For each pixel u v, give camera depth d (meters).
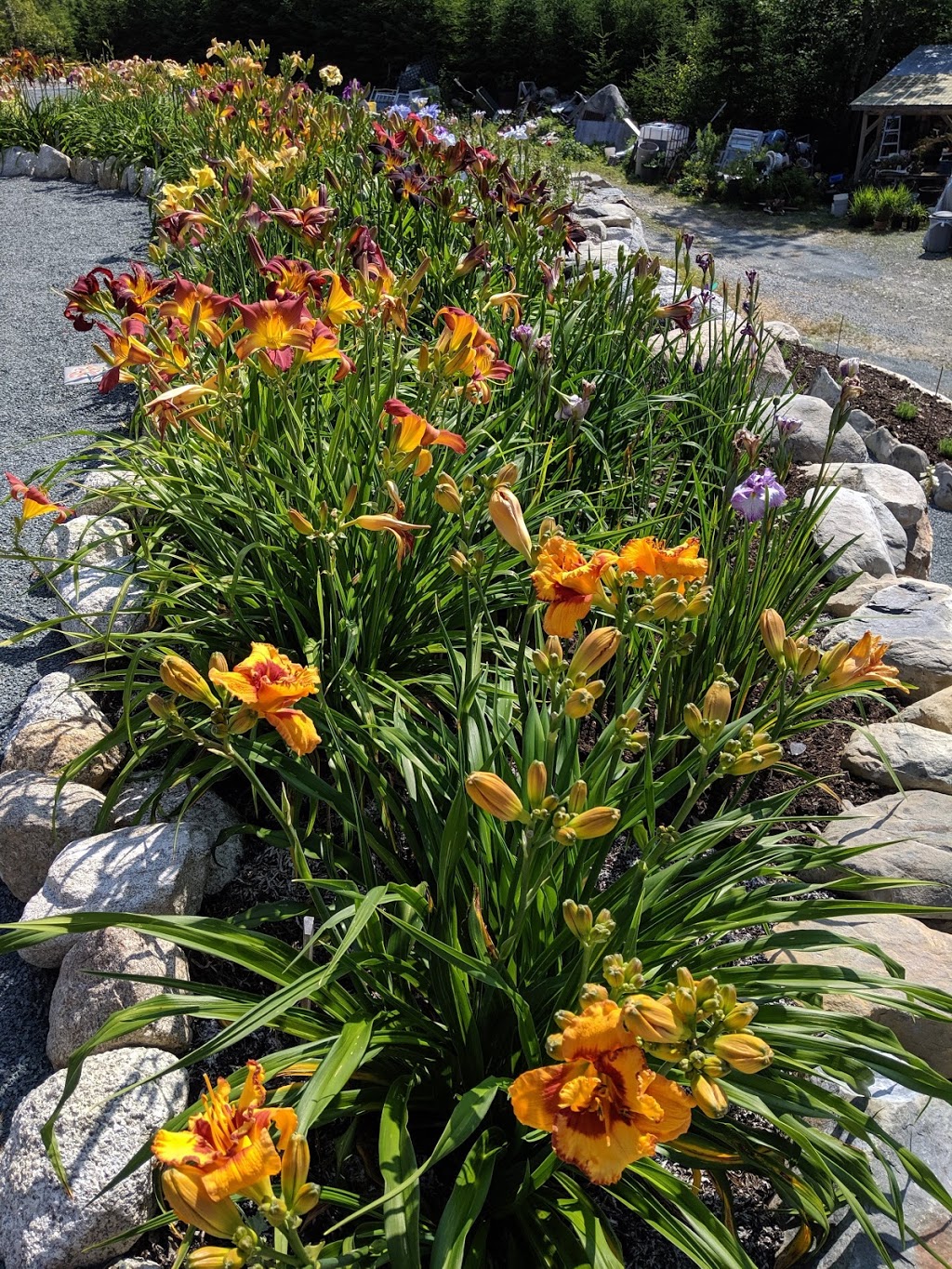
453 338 2.86
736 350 4.75
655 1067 1.73
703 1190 2.10
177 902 2.49
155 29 24.69
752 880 2.40
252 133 7.07
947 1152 2.10
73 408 5.48
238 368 3.04
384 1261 1.59
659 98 20.95
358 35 22.47
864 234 15.64
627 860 2.75
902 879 2.02
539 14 21.86
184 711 2.87
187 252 4.99
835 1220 2.02
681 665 3.00
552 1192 1.83
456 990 1.87
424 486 2.96
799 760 3.30
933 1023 2.31
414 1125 2.05
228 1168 1.17
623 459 4.23
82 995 2.29
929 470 6.95
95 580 3.74
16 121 11.62
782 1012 1.92
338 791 2.37
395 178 5.15
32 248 8.40
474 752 2.16
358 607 2.85
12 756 2.97
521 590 3.22
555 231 5.13
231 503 2.99
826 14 19.70
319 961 2.29
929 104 17.11
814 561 3.77
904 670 3.64
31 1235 1.92
